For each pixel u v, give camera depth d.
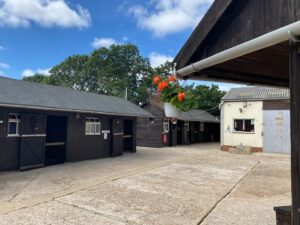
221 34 2.53
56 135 12.97
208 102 29.97
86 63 44.06
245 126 17.42
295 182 1.99
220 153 16.53
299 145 1.95
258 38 2.07
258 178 8.99
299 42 1.90
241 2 2.33
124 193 6.48
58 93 13.26
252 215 5.12
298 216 1.98
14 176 8.97
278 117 16.14
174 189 7.08
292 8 1.97
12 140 9.82
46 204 5.43
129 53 43.12
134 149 16.86
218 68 3.04
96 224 4.45
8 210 4.98
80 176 9.05
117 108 15.09
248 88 19.33
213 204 5.79
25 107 9.64
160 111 20.33
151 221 4.67
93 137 13.52
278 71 3.21
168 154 15.91
